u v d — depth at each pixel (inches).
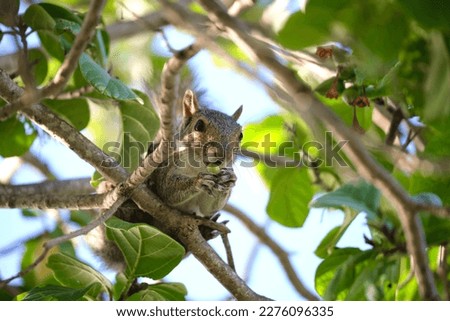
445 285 357.4
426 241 359.3
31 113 350.0
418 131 401.4
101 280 386.0
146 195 370.3
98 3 257.9
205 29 273.7
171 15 257.1
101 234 443.2
